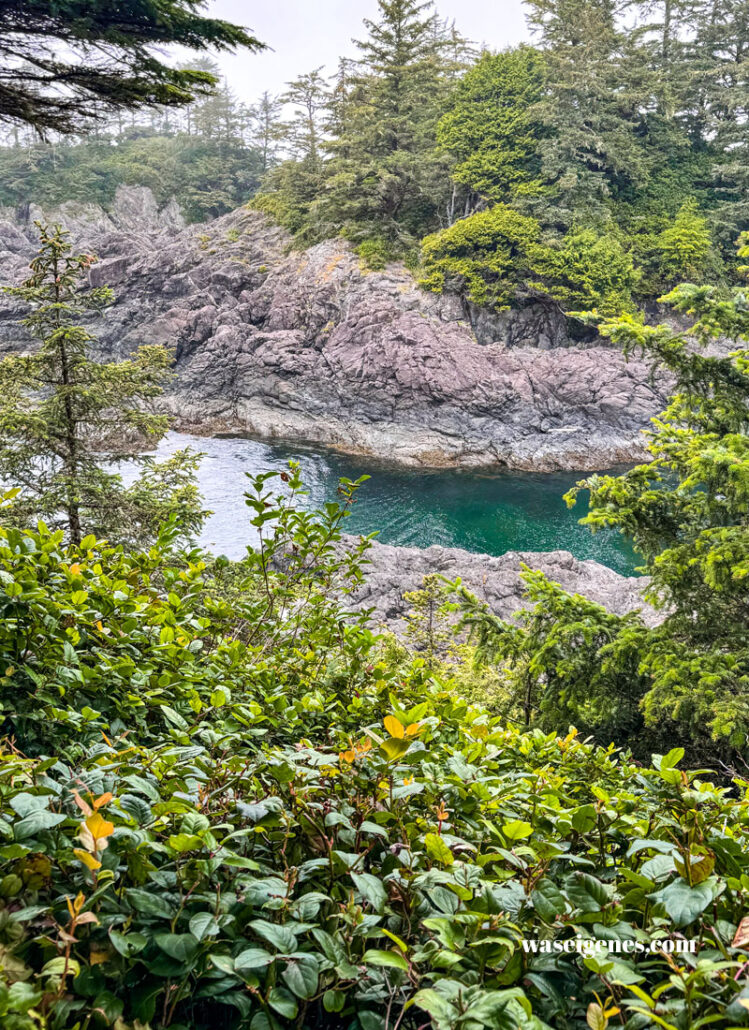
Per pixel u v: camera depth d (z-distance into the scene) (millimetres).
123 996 1353
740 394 9789
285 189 67688
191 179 94875
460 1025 1148
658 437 9969
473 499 40938
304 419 53656
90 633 2857
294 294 57188
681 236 52156
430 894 1537
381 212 59312
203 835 1477
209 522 32469
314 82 68375
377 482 43531
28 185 89938
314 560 4238
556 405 49531
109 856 1448
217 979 1411
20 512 11969
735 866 1624
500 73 56219
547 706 9633
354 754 1986
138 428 13898
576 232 52062
